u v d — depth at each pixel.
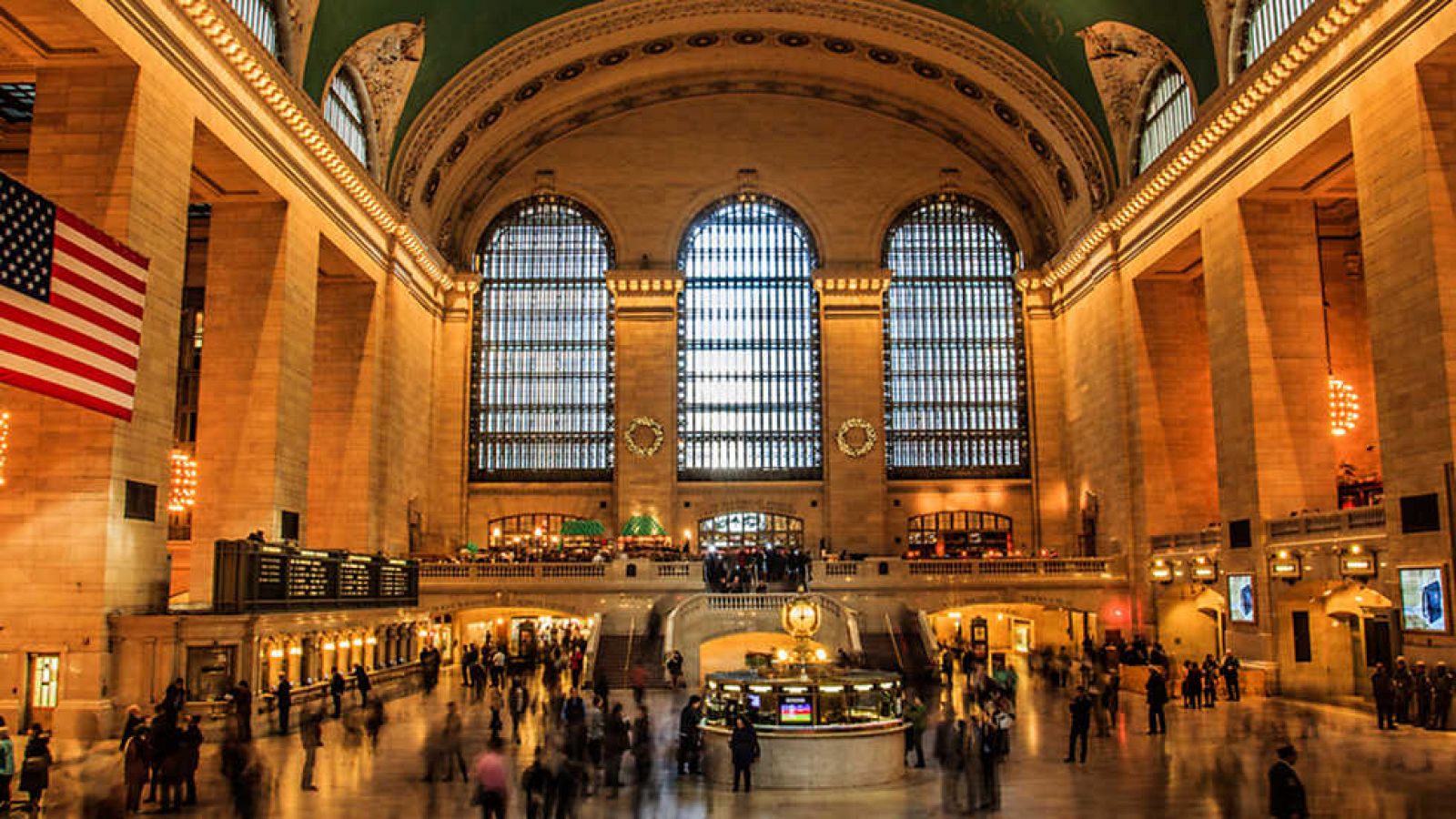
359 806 15.52
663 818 14.63
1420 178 23.61
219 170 28.48
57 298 18.14
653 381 47.44
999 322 49.12
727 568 40.25
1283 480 30.75
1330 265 38.69
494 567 37.88
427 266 43.66
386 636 32.38
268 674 23.92
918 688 30.08
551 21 40.16
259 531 27.19
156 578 23.17
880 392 47.84
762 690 17.28
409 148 39.41
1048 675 34.41
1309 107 27.81
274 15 29.84
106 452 21.66
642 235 48.72
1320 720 24.77
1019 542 47.81
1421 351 23.47
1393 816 14.55
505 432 48.06
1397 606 24.03
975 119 46.91
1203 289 39.53
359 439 37.47
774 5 41.97
